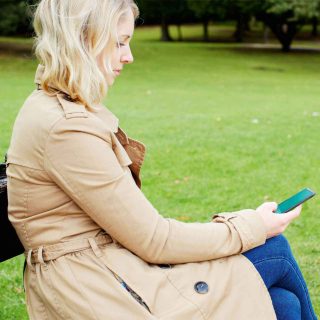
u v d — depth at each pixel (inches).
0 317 133.8
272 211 85.7
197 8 1455.5
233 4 1407.5
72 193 75.1
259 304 78.5
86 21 76.2
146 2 1819.6
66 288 75.5
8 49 1030.4
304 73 1001.5
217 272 79.4
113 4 77.7
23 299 143.7
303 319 88.4
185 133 377.7
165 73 897.5
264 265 82.9
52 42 76.7
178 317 73.5
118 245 79.4
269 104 563.2
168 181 263.9
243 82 820.0
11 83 663.8
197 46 1461.6
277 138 366.3
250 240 81.4
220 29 2288.4
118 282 75.0
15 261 168.1
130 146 85.1
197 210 224.5
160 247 77.4
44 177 75.9
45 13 77.4
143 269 77.3
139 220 75.9
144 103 541.3
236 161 304.5
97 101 79.0
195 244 79.0
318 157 318.3
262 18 1412.4
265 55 1306.6
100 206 74.9
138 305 73.3
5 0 959.0
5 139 342.0
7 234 86.1
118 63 80.7
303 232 199.2
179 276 78.0
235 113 480.7
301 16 1098.7
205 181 265.7
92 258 76.8
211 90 700.0
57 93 78.2
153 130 386.6
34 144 75.4
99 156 74.6
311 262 170.9
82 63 76.1
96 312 73.3
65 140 74.1
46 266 77.5
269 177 275.4
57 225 77.5
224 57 1214.9
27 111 77.8
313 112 498.3
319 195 244.7
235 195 246.1
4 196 84.0
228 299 77.8
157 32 2209.6
